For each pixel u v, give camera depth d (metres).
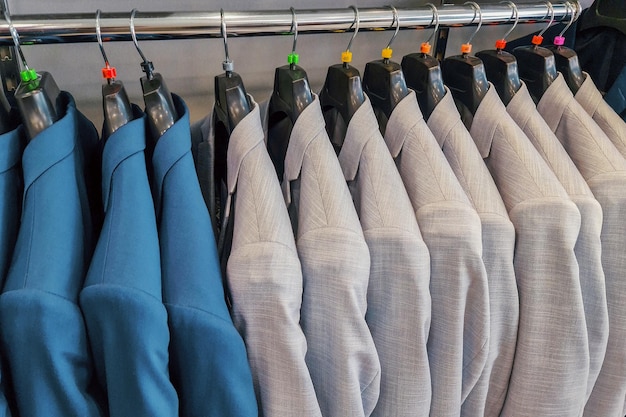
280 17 0.52
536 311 0.55
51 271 0.39
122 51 0.70
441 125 0.56
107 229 0.41
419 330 0.50
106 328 0.40
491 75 0.63
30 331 0.38
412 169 0.52
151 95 0.47
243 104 0.50
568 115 0.60
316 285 0.47
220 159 0.62
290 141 0.51
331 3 0.76
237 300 0.45
